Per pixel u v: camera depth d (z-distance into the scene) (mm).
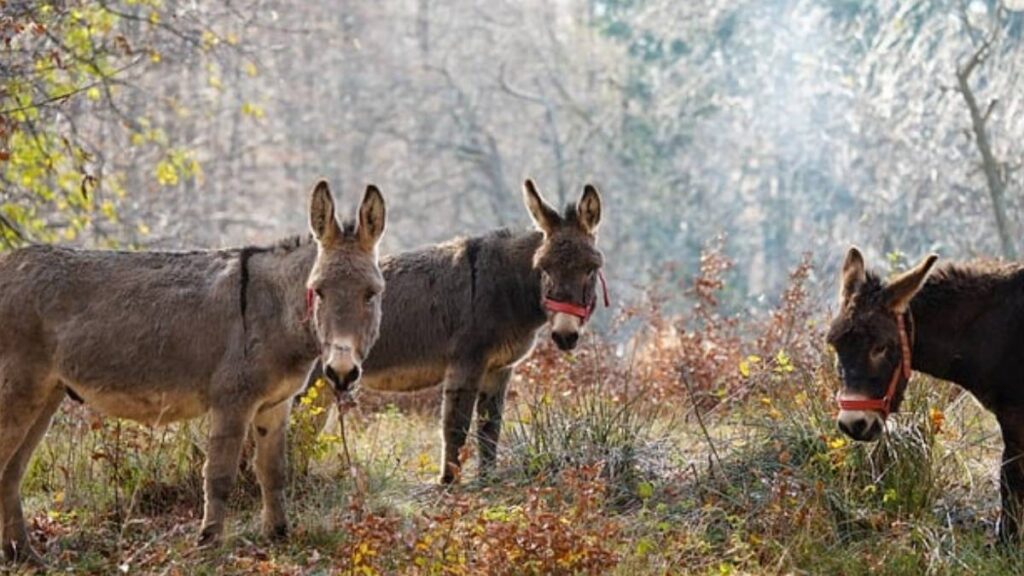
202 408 9766
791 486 9789
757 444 10594
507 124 44312
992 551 9258
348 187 41938
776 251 34156
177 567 9117
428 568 8766
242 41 22469
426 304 11617
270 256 9711
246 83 36469
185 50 18391
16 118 14312
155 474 10797
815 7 33875
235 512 10570
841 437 10164
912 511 9758
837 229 31234
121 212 21906
